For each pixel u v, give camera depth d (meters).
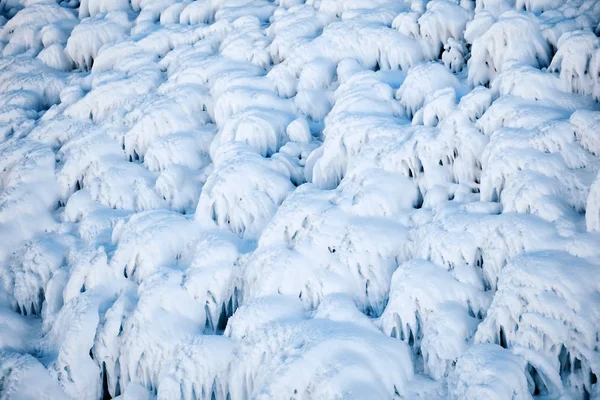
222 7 14.95
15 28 17.06
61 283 8.68
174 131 11.07
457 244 6.54
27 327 8.53
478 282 6.39
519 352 5.42
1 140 12.86
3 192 10.69
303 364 5.84
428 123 8.59
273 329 6.55
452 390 5.53
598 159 6.65
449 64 10.32
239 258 7.77
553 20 9.29
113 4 17.22
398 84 10.30
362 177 8.05
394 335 6.38
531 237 6.10
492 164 7.10
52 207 10.79
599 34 8.55
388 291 7.00
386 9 12.14
